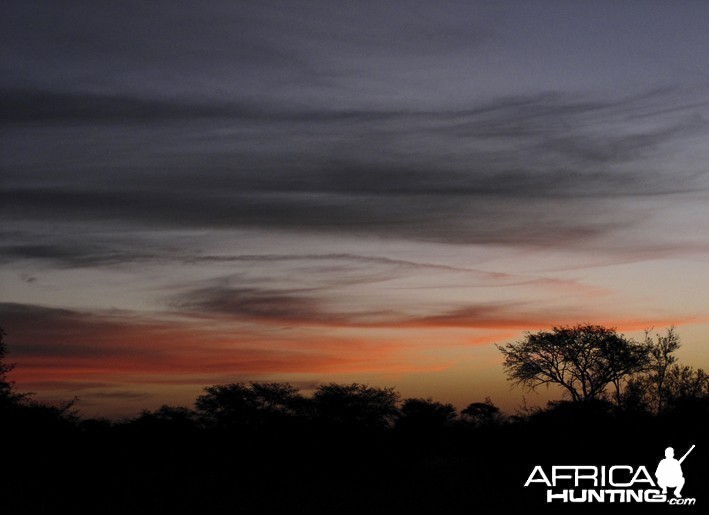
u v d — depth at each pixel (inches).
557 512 1240.2
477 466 1728.6
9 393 1841.8
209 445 2101.4
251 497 1395.2
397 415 2381.9
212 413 2257.6
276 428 2139.5
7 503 1316.4
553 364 2253.9
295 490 1494.8
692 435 1692.9
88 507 1298.0
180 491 1461.6
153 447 2095.2
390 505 1298.0
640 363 2172.7
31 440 1760.6
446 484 1521.9
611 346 2194.9
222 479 1647.4
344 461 1974.7
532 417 1857.8
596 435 1734.7
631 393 2107.5
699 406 1764.3
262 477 1722.4
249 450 2034.9
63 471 1688.0
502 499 1337.4
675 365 2153.1
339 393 2257.6
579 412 1824.6
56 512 1259.8
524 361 2285.9
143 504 1327.5
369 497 1374.3
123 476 1647.4
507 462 1736.0
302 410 2226.9
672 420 1754.4
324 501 1339.8
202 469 1845.5
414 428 2381.9
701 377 2100.1
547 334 2265.0
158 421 2172.7
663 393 2110.0
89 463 1750.7
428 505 1293.1
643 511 1243.2
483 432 2080.5
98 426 1936.5
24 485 1492.4
